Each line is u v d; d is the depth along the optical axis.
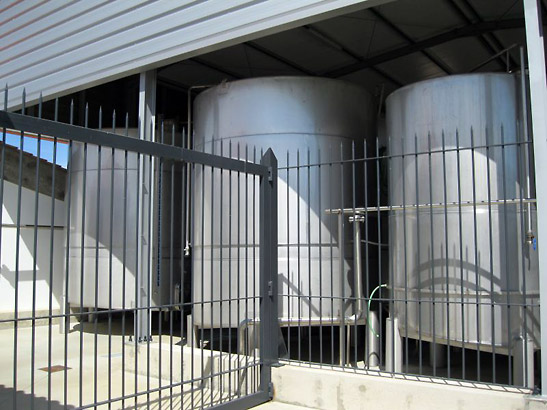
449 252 4.68
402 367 5.32
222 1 5.86
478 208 4.61
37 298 9.11
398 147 5.25
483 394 3.79
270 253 4.81
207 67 8.81
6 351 6.77
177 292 7.92
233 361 4.96
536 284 4.49
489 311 4.48
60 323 8.03
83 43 7.29
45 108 9.97
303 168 5.85
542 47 3.86
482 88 4.74
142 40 6.56
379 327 5.26
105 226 7.50
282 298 5.70
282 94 5.95
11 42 8.50
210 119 6.30
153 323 8.71
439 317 4.71
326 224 5.87
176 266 8.03
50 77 7.75
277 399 4.64
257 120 5.94
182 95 10.84
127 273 7.34
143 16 6.58
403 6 6.57
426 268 4.84
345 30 7.30
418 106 5.01
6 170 8.88
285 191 5.82
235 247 5.88
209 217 6.17
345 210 4.92
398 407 4.08
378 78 9.32
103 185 7.57
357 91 6.35
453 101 4.80
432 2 6.47
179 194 8.09
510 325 4.35
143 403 4.50
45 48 7.88
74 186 7.87
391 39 7.64
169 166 7.93
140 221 6.97
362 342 6.84
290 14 5.30
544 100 3.81
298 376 4.55
